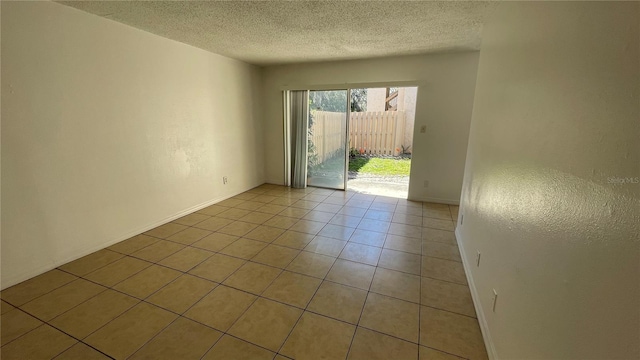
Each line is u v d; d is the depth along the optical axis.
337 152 4.99
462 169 4.15
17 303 1.97
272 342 1.67
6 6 1.99
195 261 2.58
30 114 2.17
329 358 1.56
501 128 1.73
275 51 3.83
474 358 1.56
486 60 2.42
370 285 2.24
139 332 1.73
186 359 1.55
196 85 3.71
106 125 2.71
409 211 3.98
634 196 0.61
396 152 7.95
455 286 2.23
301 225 3.46
